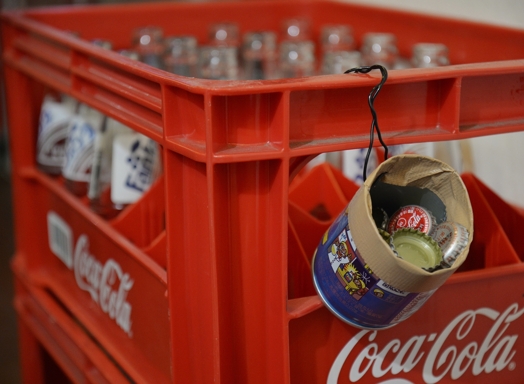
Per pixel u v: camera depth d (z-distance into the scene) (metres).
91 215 0.94
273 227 0.64
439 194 0.66
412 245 0.65
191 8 1.41
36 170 1.17
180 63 1.17
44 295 1.16
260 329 0.68
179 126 0.65
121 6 1.36
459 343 0.78
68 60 0.91
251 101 0.61
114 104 0.79
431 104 0.69
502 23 1.10
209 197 0.60
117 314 0.92
